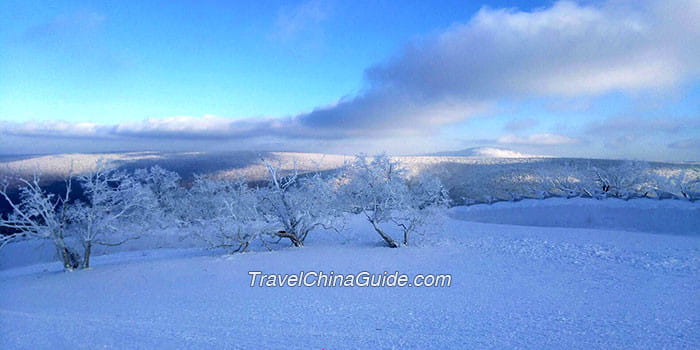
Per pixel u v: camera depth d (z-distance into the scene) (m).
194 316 8.91
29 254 26.44
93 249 25.59
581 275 12.90
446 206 21.77
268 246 22.12
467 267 14.92
